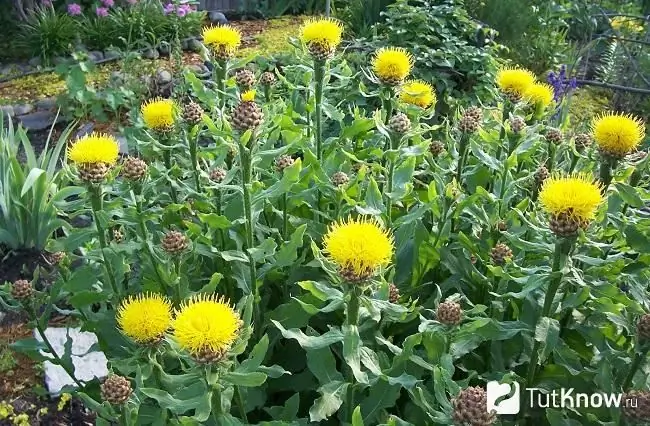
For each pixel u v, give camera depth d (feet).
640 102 6.55
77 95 5.82
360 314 1.97
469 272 2.58
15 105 5.95
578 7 7.62
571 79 4.83
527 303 2.18
